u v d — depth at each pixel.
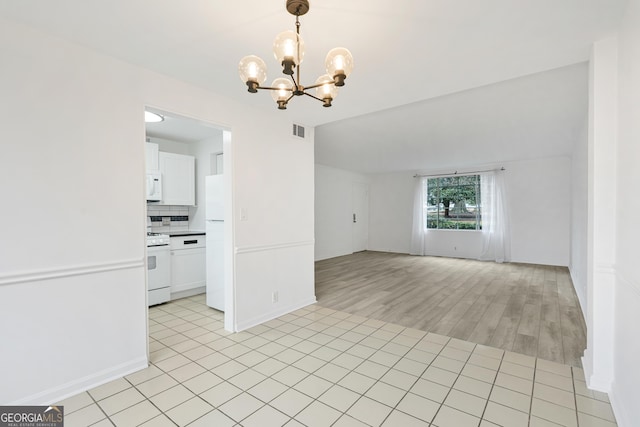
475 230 7.44
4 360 1.69
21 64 1.74
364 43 1.93
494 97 3.12
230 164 2.90
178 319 3.28
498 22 1.72
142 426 1.64
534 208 6.60
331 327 3.08
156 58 2.13
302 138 3.70
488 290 4.52
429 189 8.17
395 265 6.60
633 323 1.51
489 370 2.24
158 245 3.76
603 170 1.93
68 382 1.91
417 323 3.20
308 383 2.06
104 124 2.07
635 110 1.51
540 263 6.55
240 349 2.56
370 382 2.07
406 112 3.58
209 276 3.66
